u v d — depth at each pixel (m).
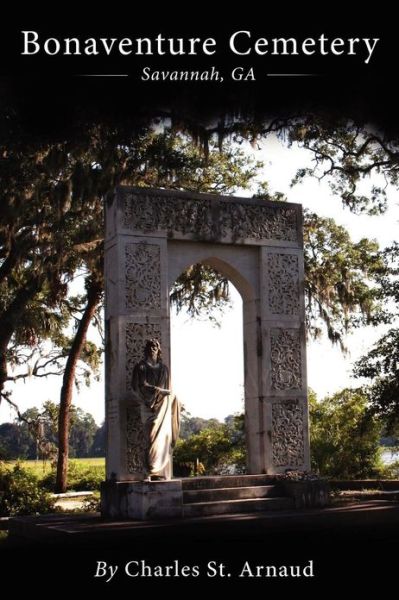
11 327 23.47
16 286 24.94
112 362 16.06
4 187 20.11
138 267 16.22
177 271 16.75
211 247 17.14
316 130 19.56
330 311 24.62
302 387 17.38
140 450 15.62
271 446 16.78
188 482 15.52
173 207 16.73
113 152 19.72
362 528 12.93
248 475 16.27
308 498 15.77
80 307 31.20
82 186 19.77
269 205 17.72
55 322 28.56
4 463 24.53
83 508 20.84
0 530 17.36
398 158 18.89
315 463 28.78
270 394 17.00
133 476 15.48
